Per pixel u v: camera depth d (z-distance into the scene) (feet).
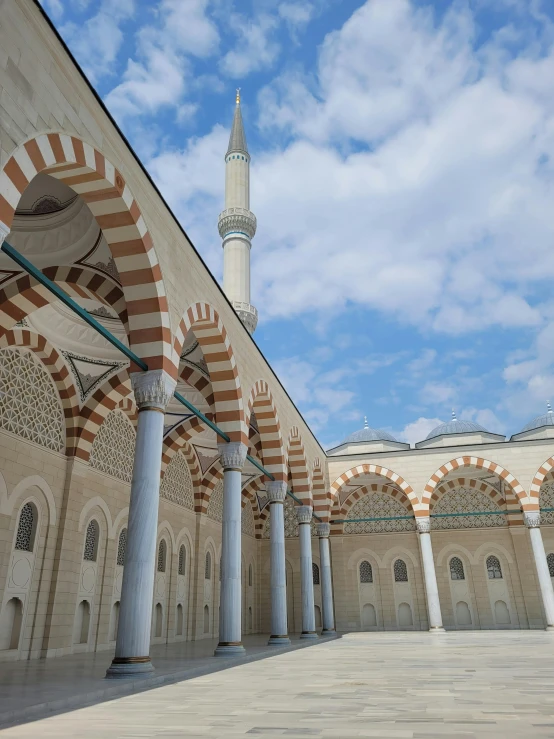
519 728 11.29
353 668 24.50
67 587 35.12
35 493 33.71
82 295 32.53
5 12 16.93
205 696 16.74
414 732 11.02
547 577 59.11
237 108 104.12
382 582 73.00
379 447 83.61
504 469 62.85
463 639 46.37
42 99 18.24
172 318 26.43
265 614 73.97
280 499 43.98
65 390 36.78
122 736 11.12
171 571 50.67
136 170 24.32
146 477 23.27
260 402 43.70
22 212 28.25
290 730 11.44
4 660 30.01
